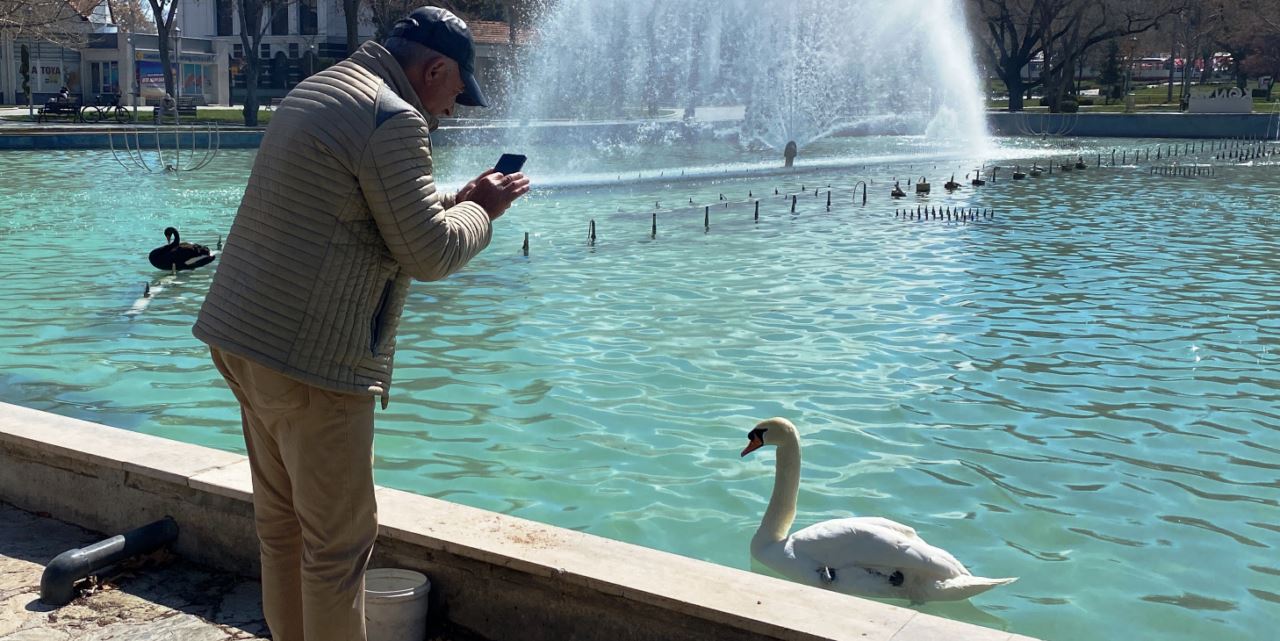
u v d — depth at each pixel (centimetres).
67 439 467
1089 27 6406
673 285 1255
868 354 937
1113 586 509
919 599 460
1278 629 469
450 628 380
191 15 6625
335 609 296
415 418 753
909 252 1515
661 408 779
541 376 862
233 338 275
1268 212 2047
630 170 2870
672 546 545
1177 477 652
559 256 1470
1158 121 4806
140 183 2394
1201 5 6400
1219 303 1172
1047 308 1138
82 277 1298
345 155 266
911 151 3747
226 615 390
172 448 458
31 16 4344
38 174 2562
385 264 284
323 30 6316
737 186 2478
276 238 272
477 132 3803
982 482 639
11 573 418
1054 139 4591
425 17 291
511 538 375
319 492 288
